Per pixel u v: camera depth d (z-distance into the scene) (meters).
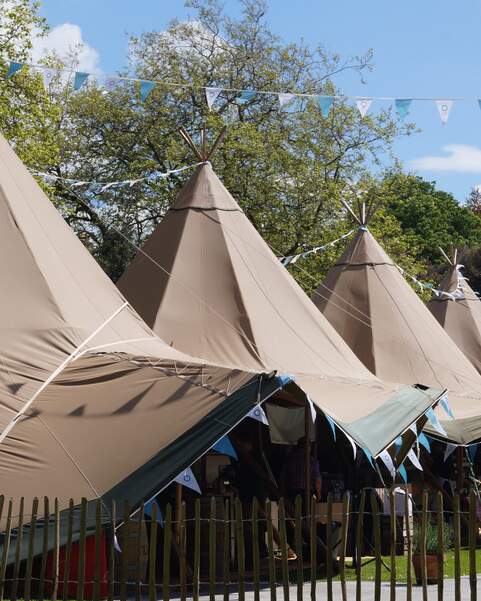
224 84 30.70
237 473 12.52
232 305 14.41
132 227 31.05
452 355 19.17
